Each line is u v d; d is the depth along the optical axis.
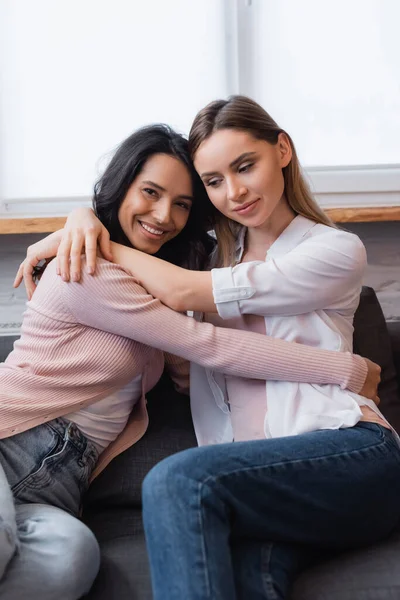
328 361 1.34
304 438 1.21
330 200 2.12
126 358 1.36
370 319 1.71
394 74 2.12
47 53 2.06
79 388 1.35
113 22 2.07
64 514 1.23
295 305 1.37
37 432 1.32
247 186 1.38
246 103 1.41
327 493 1.14
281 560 1.09
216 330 1.34
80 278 1.31
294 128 2.12
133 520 1.42
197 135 1.40
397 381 1.73
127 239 1.49
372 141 2.14
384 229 2.13
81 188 2.11
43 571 1.11
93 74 2.08
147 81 2.09
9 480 1.28
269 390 1.38
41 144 2.09
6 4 2.04
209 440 1.50
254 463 1.11
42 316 1.35
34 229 1.95
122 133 2.10
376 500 1.19
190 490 1.04
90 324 1.35
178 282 1.34
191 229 1.58
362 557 1.17
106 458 1.47
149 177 1.41
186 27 2.08
